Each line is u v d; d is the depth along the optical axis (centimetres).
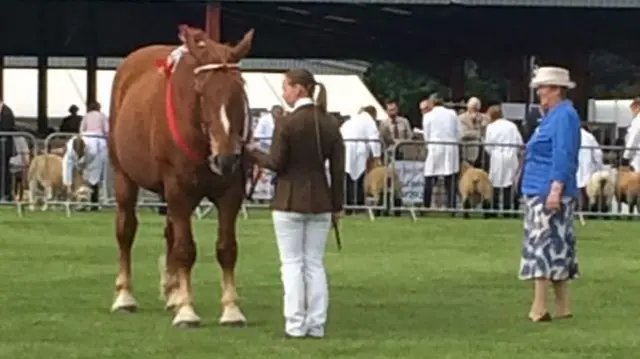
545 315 1216
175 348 1049
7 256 1680
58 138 2466
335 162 1091
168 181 1123
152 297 1332
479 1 2747
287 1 2767
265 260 1666
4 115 2506
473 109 2611
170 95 1099
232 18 3669
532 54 3794
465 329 1166
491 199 2359
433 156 2358
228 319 1154
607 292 1426
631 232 2148
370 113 2397
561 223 1201
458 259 1712
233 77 1053
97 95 4278
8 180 2406
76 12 3731
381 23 3641
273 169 1080
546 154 1195
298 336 1101
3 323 1169
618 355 1043
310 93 1093
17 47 3934
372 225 2177
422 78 6481
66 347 1054
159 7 3603
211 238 1911
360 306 1298
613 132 3397
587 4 2766
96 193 2373
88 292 1366
